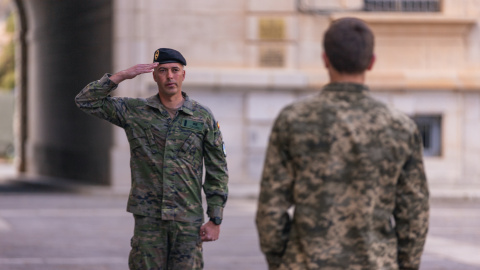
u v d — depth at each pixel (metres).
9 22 59.97
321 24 25.55
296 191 4.64
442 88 25.73
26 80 37.00
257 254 13.48
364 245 4.57
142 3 24.84
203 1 25.14
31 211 19.94
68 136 30.55
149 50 24.94
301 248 4.63
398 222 4.71
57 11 31.61
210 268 12.05
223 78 25.00
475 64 25.95
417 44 25.86
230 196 23.86
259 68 25.38
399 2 25.88
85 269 11.85
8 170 42.94
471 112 25.95
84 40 28.38
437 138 26.02
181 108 6.76
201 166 6.84
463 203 23.38
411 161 4.70
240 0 25.31
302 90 25.41
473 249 14.30
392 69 25.83
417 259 4.72
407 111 25.73
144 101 6.79
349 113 4.65
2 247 13.95
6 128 56.50
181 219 6.66
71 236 15.45
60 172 31.69
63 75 31.14
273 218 4.64
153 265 6.64
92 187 25.52
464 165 25.95
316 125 4.63
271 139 4.72
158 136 6.70
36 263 12.34
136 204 6.68
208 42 25.22
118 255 13.21
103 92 6.62
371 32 4.79
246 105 25.25
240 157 25.28
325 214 4.59
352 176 4.61
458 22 25.69
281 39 25.38
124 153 24.78
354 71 4.73
